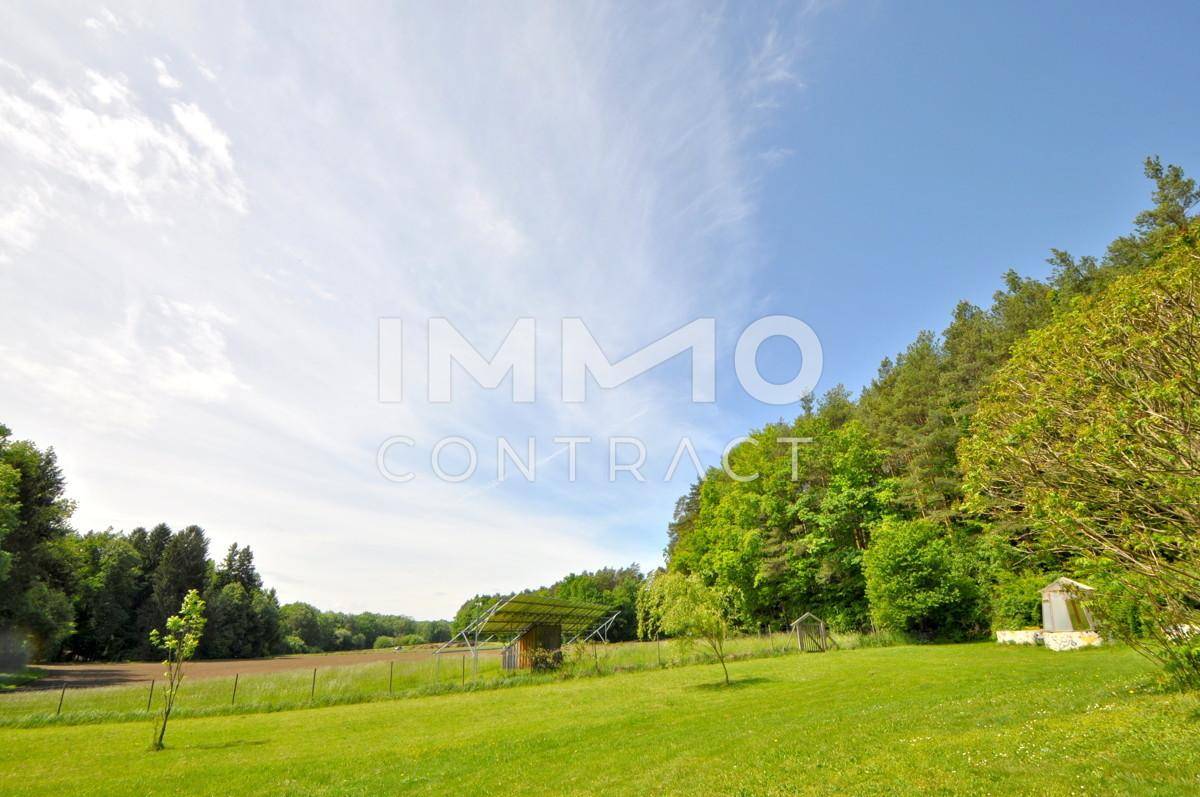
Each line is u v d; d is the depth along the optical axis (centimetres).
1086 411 870
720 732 1178
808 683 1862
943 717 1012
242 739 1508
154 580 7681
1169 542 816
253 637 8550
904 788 642
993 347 3719
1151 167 2686
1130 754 641
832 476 4300
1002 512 1064
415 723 1652
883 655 2591
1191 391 746
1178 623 870
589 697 1973
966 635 3173
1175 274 809
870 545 3806
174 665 1523
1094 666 1573
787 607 4322
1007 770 649
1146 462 791
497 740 1313
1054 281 3469
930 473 3791
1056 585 2462
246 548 10762
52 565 5047
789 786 720
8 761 1287
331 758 1234
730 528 4566
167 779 1102
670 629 2139
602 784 873
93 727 1761
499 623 2955
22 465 4634
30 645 4566
